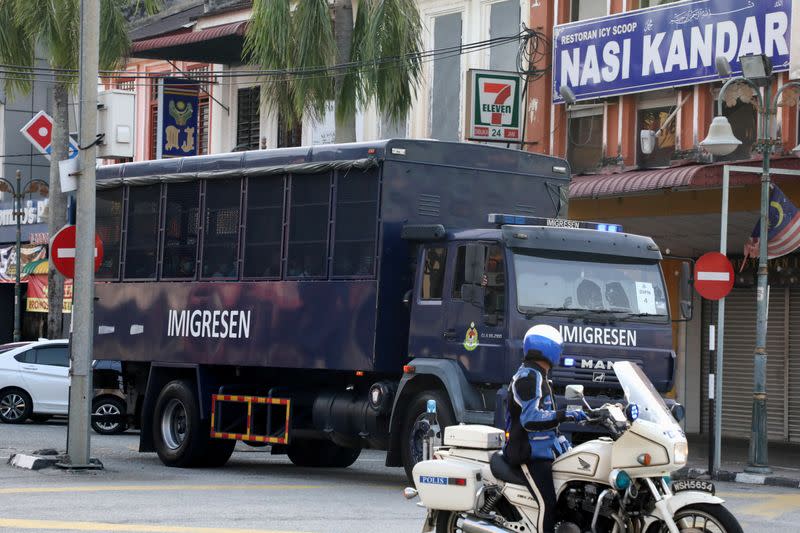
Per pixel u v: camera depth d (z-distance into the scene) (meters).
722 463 42.62
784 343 51.53
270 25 52.78
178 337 38.75
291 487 32.72
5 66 67.00
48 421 59.53
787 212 40.50
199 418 38.09
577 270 31.53
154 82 81.81
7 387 56.91
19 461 36.50
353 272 33.62
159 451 39.06
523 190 35.41
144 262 40.34
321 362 34.16
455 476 19.95
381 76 53.66
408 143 33.38
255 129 75.00
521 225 31.47
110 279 41.50
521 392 19.09
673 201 48.12
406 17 53.50
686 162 49.97
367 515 26.88
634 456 18.27
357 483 34.50
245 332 36.47
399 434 32.66
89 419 35.94
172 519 25.77
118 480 33.72
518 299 30.62
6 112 97.00
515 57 58.47
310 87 53.31
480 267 30.62
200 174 38.41
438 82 62.56
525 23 57.69
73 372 35.66
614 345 31.31
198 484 32.97
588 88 53.31
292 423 36.28
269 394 36.53
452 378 31.12
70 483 32.44
